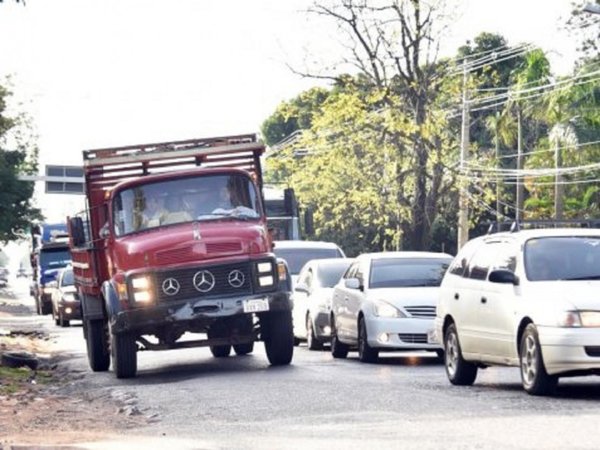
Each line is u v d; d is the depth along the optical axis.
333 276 60.06
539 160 142.62
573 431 25.91
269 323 46.91
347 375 42.75
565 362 32.09
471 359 37.06
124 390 40.50
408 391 35.94
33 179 138.12
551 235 35.56
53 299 98.38
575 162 133.25
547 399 32.44
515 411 29.83
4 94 124.75
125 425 30.94
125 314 44.38
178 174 46.25
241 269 44.91
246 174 46.62
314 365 48.09
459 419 28.62
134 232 45.69
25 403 37.38
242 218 46.16
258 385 39.22
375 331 48.47
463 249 39.19
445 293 39.00
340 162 122.88
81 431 29.84
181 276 44.47
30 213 141.12
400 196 116.12
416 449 24.17
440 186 118.94
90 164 46.78
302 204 139.25
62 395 40.72
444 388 36.94
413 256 51.72
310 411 31.58
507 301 34.66
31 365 53.19
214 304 44.44
